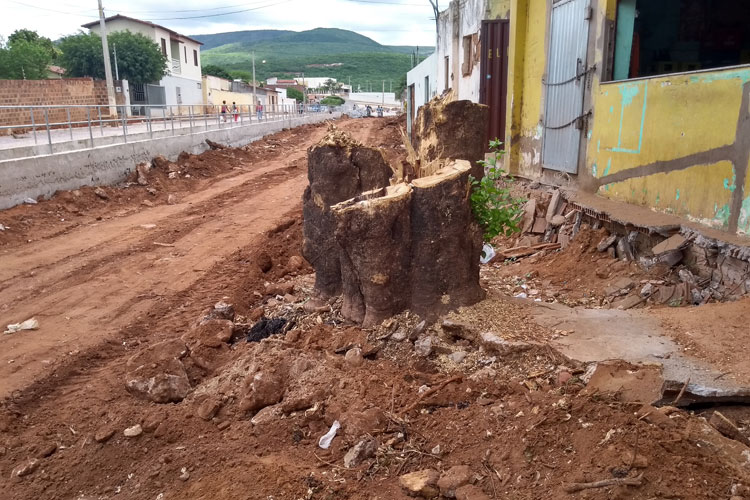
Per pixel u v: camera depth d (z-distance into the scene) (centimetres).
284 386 482
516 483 339
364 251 512
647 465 315
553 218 912
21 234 1111
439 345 498
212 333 609
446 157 651
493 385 434
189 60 5338
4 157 1346
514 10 1150
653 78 718
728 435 357
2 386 532
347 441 408
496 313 525
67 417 492
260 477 381
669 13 1112
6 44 4197
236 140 2708
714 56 1134
